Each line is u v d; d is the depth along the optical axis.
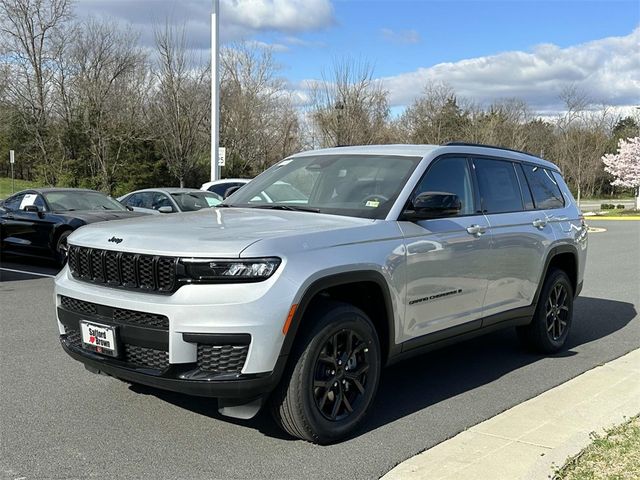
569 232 6.28
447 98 54.28
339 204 4.62
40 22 36.09
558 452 3.65
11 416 4.28
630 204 52.62
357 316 3.96
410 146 5.19
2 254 11.96
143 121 35.12
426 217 4.47
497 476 3.41
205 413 4.37
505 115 53.50
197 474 3.48
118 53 34.59
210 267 3.46
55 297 4.29
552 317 6.20
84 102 34.41
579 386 5.11
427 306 4.54
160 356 3.60
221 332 3.41
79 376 5.15
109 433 4.02
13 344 6.13
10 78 37.03
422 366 5.79
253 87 39.09
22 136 41.09
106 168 34.38
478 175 5.34
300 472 3.52
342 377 3.96
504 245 5.28
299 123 41.75
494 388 5.12
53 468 3.53
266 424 4.20
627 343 6.71
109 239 3.92
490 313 5.25
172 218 4.41
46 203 11.53
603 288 10.45
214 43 18.67
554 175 6.61
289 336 3.54
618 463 3.49
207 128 35.84
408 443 3.94
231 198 5.38
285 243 3.65
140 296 3.63
